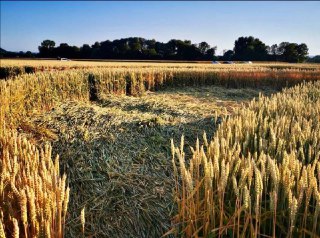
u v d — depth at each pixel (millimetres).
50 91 8898
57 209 2584
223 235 2846
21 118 6938
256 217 2311
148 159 5285
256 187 2291
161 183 4586
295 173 2674
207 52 90812
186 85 16141
